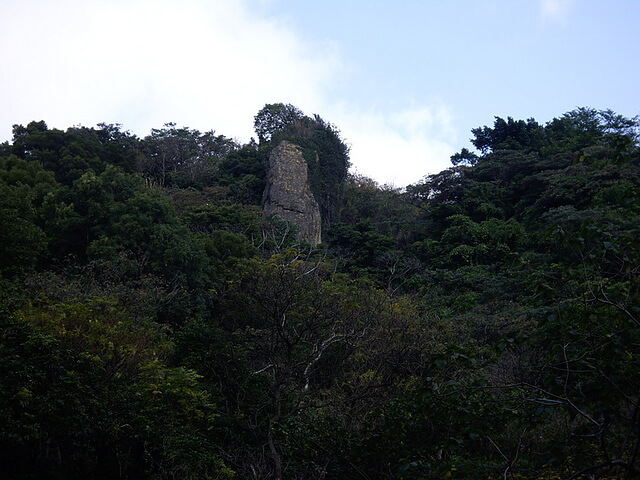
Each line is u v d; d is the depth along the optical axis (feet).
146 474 47.50
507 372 50.34
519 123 213.87
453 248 143.95
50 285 66.03
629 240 24.40
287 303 47.65
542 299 25.98
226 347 48.57
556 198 137.18
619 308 23.17
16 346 46.29
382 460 39.88
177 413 48.29
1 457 46.93
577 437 22.30
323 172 186.60
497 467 24.35
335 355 54.08
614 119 192.75
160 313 82.84
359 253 137.49
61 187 110.73
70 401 43.96
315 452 41.37
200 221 121.39
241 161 192.24
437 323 72.02
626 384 23.73
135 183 106.22
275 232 132.67
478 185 177.27
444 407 39.24
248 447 42.78
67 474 49.80
